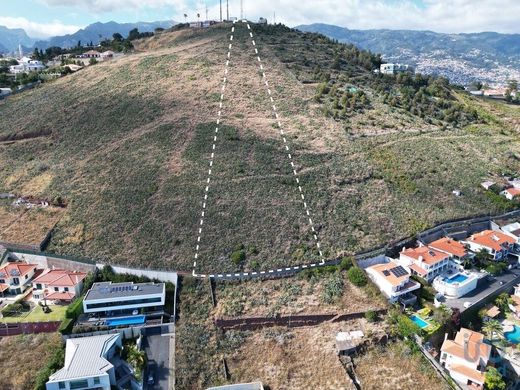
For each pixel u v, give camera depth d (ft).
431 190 285.23
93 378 163.43
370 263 227.81
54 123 354.74
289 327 195.83
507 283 232.32
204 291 209.97
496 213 281.95
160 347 187.93
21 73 521.65
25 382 171.01
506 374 186.29
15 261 242.17
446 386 170.71
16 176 303.48
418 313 202.69
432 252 232.32
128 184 271.28
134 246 233.55
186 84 381.19
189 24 645.92
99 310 199.82
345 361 180.45
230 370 178.50
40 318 200.44
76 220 256.11
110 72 439.22
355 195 266.57
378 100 412.16
